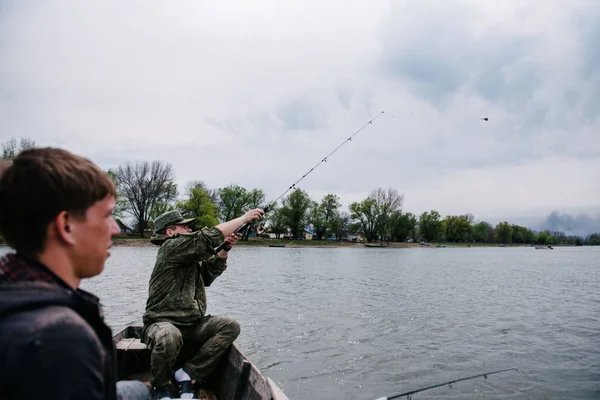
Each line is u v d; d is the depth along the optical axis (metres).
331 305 12.79
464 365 7.33
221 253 4.45
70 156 1.07
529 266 35.31
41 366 0.80
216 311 11.56
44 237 1.00
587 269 32.09
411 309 12.48
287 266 28.88
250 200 79.06
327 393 6.06
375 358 7.59
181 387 3.88
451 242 130.25
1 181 0.99
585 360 7.66
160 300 4.02
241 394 3.56
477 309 12.70
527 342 8.88
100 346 0.94
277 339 8.70
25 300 0.86
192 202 65.00
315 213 92.69
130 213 62.47
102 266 1.13
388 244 96.75
